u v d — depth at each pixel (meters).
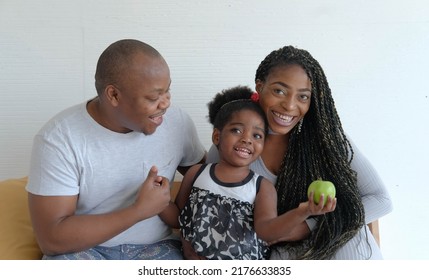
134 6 1.80
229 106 1.40
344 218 1.40
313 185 1.19
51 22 1.80
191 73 1.83
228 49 1.82
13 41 1.80
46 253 1.28
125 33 1.81
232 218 1.34
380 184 1.43
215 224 1.34
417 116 1.84
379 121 1.85
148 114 1.21
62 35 1.80
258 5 1.80
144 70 1.17
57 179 1.23
